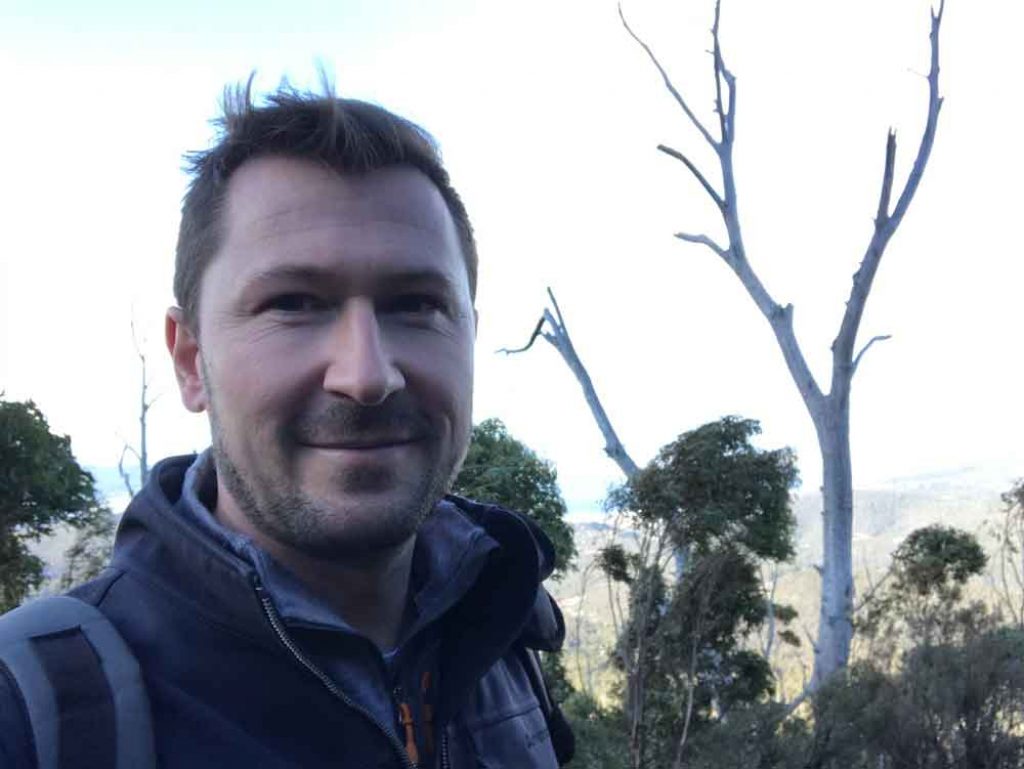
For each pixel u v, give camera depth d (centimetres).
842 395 792
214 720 109
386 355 113
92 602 116
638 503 457
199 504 124
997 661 550
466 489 585
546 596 167
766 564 500
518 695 155
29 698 100
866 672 555
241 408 114
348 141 114
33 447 442
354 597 127
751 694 487
